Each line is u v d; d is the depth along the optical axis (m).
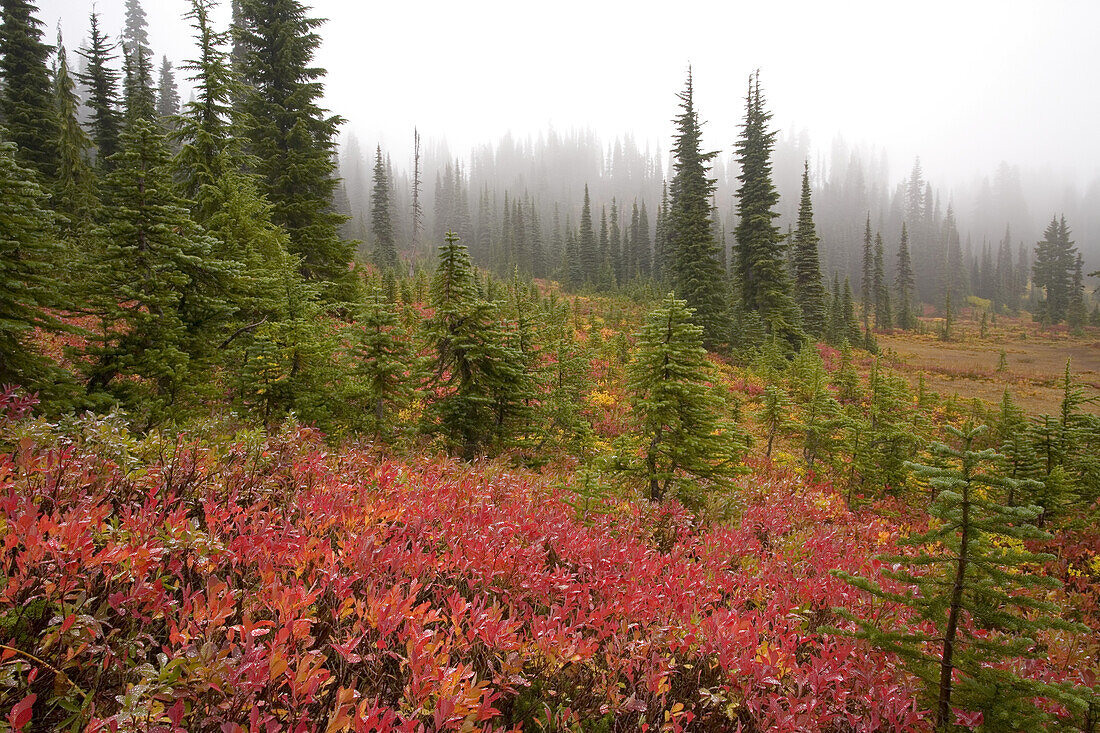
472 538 4.87
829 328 52.34
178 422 7.42
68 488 3.49
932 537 4.10
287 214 22.70
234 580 3.37
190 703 2.29
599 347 31.89
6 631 2.35
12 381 6.29
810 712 3.70
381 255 68.94
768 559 7.54
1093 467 12.28
